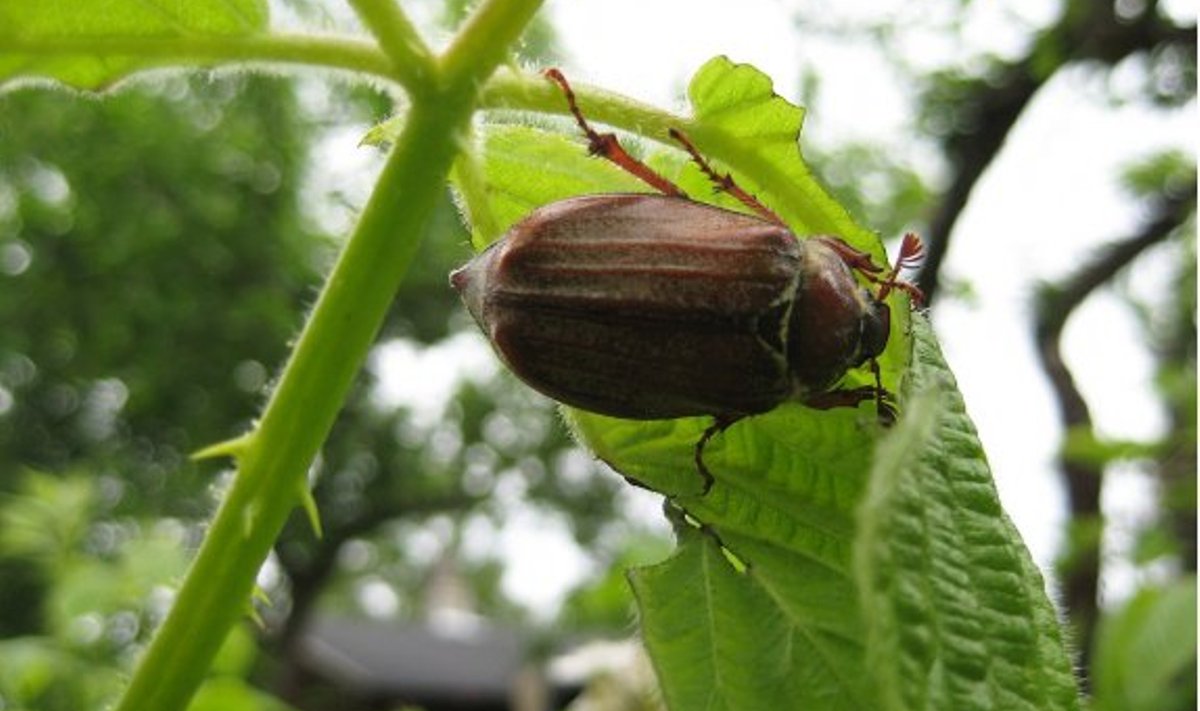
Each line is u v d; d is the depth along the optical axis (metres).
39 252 0.92
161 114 0.89
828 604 0.07
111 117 0.88
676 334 0.07
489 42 0.06
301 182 0.94
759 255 0.07
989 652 0.05
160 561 0.24
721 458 0.07
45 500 0.27
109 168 0.89
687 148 0.07
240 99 0.92
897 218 0.59
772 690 0.07
